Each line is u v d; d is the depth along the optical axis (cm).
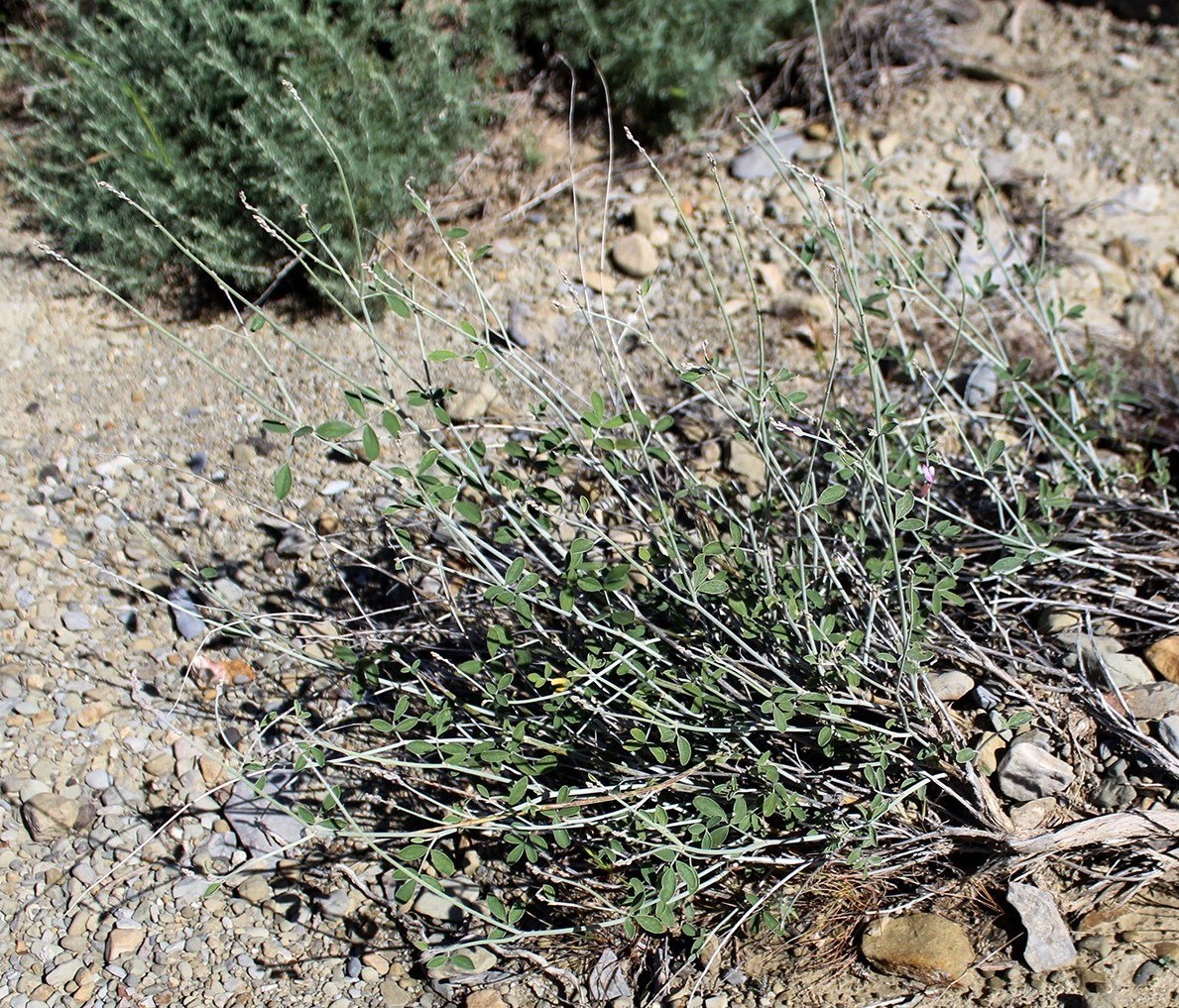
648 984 115
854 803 117
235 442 145
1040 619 127
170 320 159
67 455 144
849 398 147
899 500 118
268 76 158
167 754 127
